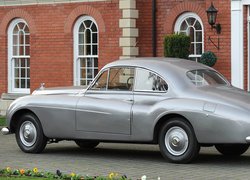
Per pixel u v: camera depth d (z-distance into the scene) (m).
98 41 22.36
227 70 19.83
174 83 12.79
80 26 22.86
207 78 13.27
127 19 21.53
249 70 19.58
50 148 15.63
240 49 19.55
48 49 23.50
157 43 21.38
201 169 11.93
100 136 13.45
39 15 23.66
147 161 13.12
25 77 24.45
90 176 10.70
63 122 13.94
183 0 20.73
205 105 12.22
